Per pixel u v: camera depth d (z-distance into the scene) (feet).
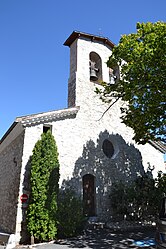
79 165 43.68
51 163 36.45
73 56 55.21
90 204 43.68
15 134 43.78
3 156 52.70
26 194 35.91
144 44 31.37
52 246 29.27
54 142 38.42
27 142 38.86
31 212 32.99
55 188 35.60
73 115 46.47
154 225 43.65
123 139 53.11
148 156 56.70
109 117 52.47
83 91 50.37
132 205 44.70
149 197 45.21
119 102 55.93
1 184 49.26
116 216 44.93
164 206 22.36
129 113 37.42
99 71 55.83
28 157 38.06
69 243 30.50
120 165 49.90
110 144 51.42
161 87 31.19
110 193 46.06
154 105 32.22
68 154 42.96
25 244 32.12
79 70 52.08
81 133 46.32
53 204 34.30
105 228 40.27
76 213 35.70
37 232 31.99
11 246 30.94
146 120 33.86
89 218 42.06
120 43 34.55
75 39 56.80
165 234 19.62
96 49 57.06
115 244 29.12
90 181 45.34
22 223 34.27
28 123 39.73
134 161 52.80
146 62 30.63
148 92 32.45
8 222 38.42
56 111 43.32
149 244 28.50
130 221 43.83
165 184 47.75
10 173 43.88
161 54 29.50
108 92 37.52
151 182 47.85
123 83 34.27
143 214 45.16
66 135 43.96
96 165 46.19
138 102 33.04
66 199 36.70
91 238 33.06
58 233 34.30
